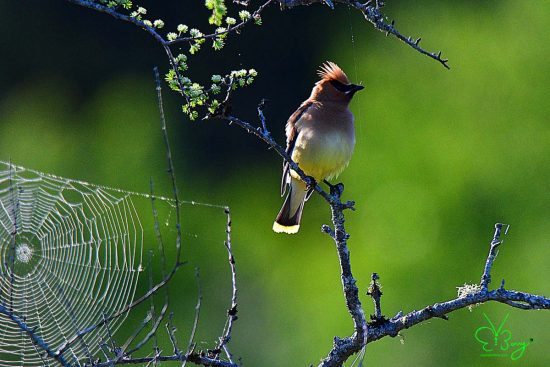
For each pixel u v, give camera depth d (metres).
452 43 17.06
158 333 13.57
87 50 23.98
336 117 9.86
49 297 10.33
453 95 16.61
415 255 15.41
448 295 15.14
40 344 6.40
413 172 15.98
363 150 16.27
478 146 15.98
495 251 7.37
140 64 23.45
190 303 15.65
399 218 15.67
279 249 16.84
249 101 22.56
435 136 16.19
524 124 16.16
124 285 10.40
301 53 22.78
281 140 22.03
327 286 16.08
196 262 16.41
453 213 15.55
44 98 23.47
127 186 19.61
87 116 21.67
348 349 7.40
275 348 15.72
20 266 10.53
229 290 16.34
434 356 14.01
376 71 17.30
